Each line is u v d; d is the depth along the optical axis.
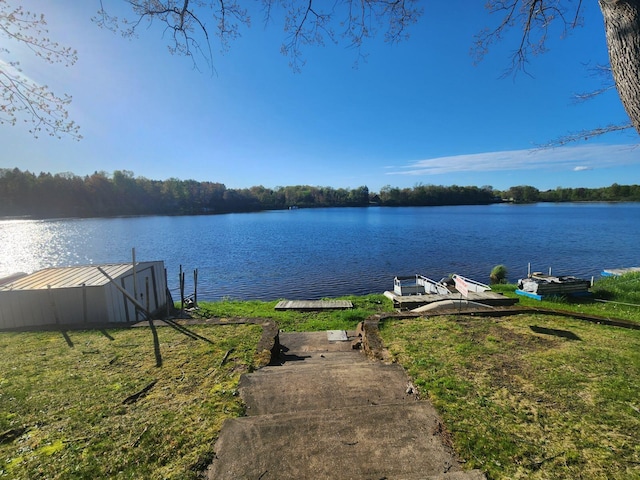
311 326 9.37
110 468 2.45
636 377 3.78
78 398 3.53
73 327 6.12
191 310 11.79
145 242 38.53
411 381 3.78
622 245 31.33
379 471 2.33
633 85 2.36
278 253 30.00
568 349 4.68
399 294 13.30
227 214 98.00
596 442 2.65
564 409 3.13
